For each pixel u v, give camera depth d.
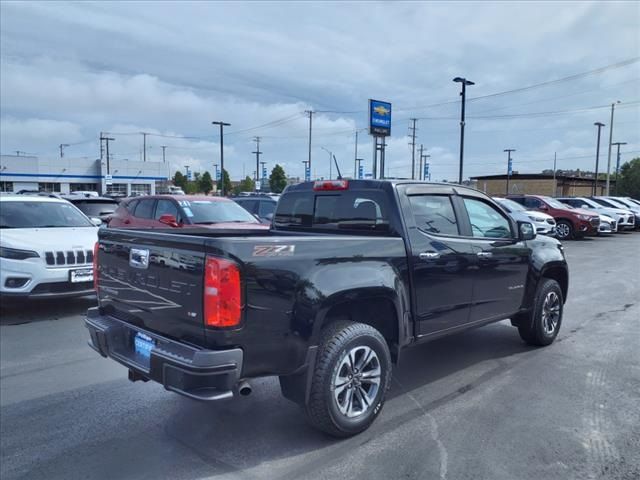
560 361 5.43
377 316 4.12
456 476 3.19
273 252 3.28
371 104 31.98
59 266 7.18
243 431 3.87
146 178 76.81
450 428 3.86
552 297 5.96
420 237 4.28
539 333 5.81
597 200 29.73
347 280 3.62
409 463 3.36
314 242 3.53
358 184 4.52
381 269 3.89
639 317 7.43
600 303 8.43
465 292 4.70
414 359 5.53
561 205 22.34
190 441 3.72
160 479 3.21
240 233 5.23
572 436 3.71
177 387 3.14
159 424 4.00
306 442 3.68
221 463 3.40
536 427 3.86
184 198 10.70
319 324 3.48
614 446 3.56
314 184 4.94
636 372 5.08
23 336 6.48
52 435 3.81
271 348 3.26
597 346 5.98
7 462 3.43
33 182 66.69
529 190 75.38
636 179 74.12
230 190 87.12
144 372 3.42
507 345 6.05
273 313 3.25
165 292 3.39
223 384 3.08
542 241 5.98
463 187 4.95
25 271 6.93
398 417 4.07
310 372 3.47
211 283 3.06
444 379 4.91
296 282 3.36
